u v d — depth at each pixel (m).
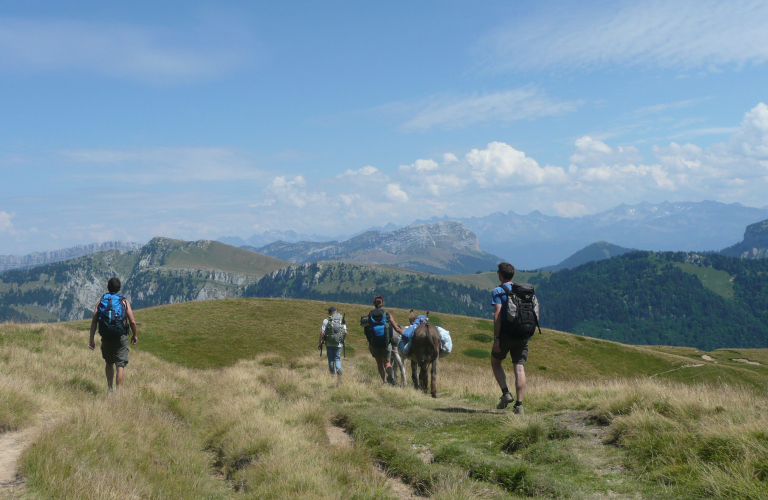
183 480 6.22
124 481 5.34
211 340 45.84
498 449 6.46
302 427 8.52
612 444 6.07
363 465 6.55
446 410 9.52
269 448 7.27
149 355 23.59
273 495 5.65
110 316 10.52
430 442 7.21
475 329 68.19
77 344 20.34
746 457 4.57
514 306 7.97
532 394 10.83
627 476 5.02
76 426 6.72
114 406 8.61
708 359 84.62
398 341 15.45
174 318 52.28
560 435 6.61
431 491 5.58
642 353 69.31
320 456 6.91
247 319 55.31
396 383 14.54
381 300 15.31
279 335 50.06
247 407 10.24
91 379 12.18
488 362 56.44
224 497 6.14
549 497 4.82
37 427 7.43
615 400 7.44
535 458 5.84
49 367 13.26
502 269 8.36
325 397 11.76
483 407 10.00
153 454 6.98
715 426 5.42
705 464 4.77
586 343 70.69
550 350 67.25
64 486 4.87
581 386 11.16
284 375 15.82
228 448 7.84
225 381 15.88
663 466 4.98
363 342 51.19
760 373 65.56
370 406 10.56
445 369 24.95
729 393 7.66
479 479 5.62
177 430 8.80
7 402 7.70
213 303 61.16
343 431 9.00
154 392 11.14
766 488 4.02
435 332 13.06
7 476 5.18
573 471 5.37
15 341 18.06
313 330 53.53
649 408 6.79
